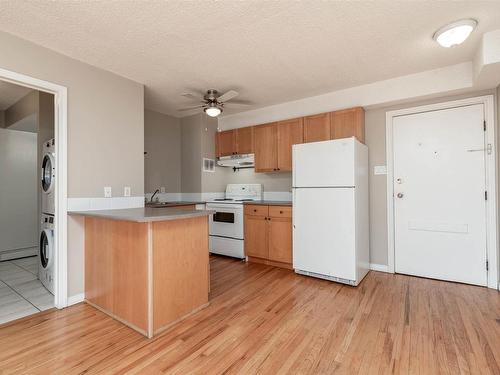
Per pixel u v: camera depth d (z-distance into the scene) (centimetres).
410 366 158
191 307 224
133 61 261
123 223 210
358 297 257
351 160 284
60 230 238
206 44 233
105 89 275
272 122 400
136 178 301
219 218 414
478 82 259
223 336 192
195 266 229
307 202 314
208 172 455
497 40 217
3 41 207
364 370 155
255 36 222
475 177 287
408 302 245
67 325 207
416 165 317
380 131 338
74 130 248
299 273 327
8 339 188
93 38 220
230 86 330
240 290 277
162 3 180
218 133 467
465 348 174
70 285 244
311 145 311
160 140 442
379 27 211
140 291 196
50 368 158
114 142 280
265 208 367
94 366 159
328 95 356
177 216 195
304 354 170
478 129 285
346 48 244
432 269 309
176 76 298
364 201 321
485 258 282
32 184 435
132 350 175
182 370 156
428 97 302
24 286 291
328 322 210
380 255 339
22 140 426
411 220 321
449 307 233
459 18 200
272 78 308
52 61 235
